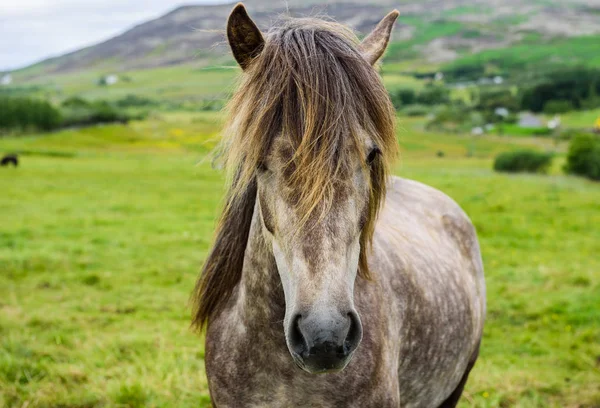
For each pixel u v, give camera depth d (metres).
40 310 6.56
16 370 4.75
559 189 18.83
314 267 1.66
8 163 29.61
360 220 1.79
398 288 2.37
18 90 178.62
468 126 73.81
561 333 6.05
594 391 4.60
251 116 1.76
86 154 40.44
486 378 4.75
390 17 2.25
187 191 19.38
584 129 71.25
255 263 2.06
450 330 2.70
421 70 169.88
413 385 2.55
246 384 2.13
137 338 5.62
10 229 11.33
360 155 1.73
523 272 8.41
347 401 2.05
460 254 3.23
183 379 4.57
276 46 1.82
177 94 141.12
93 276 7.95
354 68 1.81
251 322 2.10
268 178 1.77
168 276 8.20
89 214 13.89
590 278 8.07
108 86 175.25
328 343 1.58
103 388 4.47
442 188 18.27
